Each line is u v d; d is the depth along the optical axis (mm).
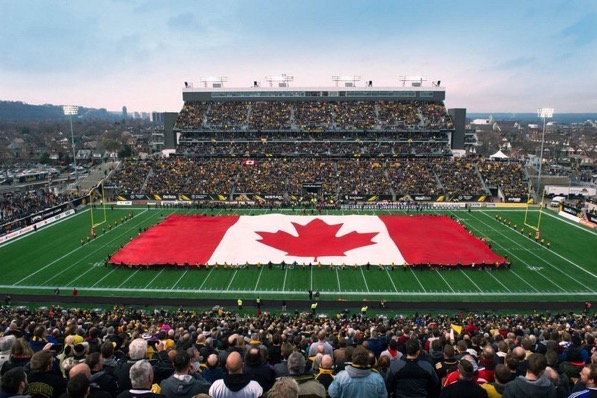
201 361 14492
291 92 112688
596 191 88562
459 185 85625
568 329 23219
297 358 8664
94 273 46688
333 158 96438
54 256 52062
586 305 37781
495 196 86562
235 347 13969
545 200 86562
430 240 56469
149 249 53156
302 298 40656
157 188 85812
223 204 80188
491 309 38000
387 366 11773
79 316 31250
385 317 33562
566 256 52406
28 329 19312
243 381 8016
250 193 83812
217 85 118312
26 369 9281
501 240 58875
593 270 47781
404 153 98812
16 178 114375
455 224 64312
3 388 7145
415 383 9188
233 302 39188
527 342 13711
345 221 64938
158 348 14992
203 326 26141
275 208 78688
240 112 109375
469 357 11438
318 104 111875
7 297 38844
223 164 93500
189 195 83750
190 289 42688
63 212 72875
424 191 83875
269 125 104688
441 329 25266
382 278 45625
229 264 49312
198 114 108812
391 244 54812
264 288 43031
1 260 50656
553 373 9617
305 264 49156
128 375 10086
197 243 55500
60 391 8297
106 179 89375
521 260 50969
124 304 39062
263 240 56562
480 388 8234
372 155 98250
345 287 43250
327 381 9883
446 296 40969
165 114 116625
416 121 104625
